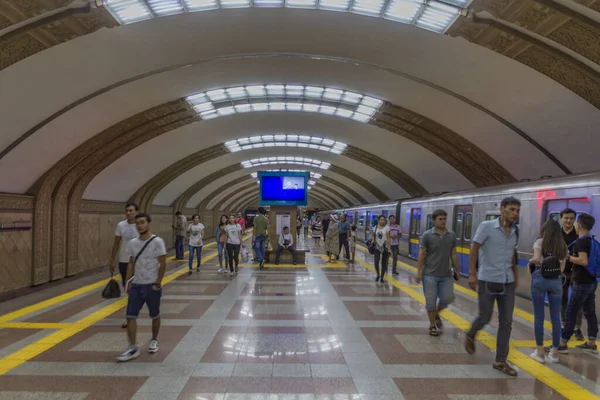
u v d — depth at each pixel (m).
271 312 7.02
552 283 4.73
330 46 8.34
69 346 5.22
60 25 5.88
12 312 7.07
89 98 8.60
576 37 5.81
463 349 5.18
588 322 5.17
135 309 4.81
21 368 4.48
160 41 7.51
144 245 4.88
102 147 10.98
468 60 8.18
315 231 24.02
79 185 11.14
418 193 20.69
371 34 7.77
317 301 7.95
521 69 7.98
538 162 11.44
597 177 6.89
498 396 3.87
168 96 10.52
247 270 12.62
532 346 5.34
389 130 14.09
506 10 5.72
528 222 8.55
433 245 5.82
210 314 6.86
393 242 11.78
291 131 17.39
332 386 4.05
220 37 7.79
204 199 31.05
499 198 9.95
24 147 8.41
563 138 9.71
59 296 8.46
